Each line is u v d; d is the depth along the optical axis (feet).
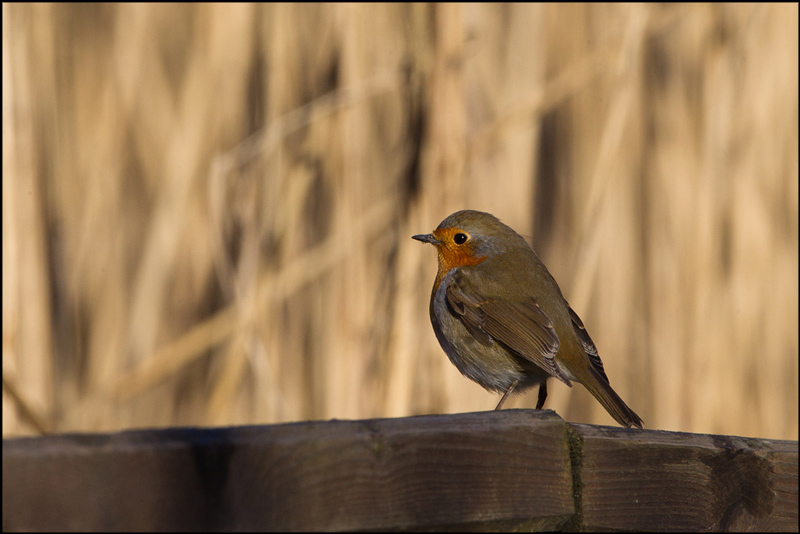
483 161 37.76
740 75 39.40
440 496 13.24
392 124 35.37
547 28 40.50
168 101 36.83
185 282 36.22
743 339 38.50
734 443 15.56
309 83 35.70
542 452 14.14
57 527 11.09
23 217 28.45
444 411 30.81
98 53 36.32
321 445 12.50
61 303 35.27
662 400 38.68
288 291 32.07
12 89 27.71
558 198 41.22
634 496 14.76
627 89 33.40
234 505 11.91
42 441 11.59
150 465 11.54
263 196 34.63
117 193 36.14
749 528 15.21
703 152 38.86
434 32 29.71
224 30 35.60
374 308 30.89
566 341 25.93
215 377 34.91
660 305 39.06
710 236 38.40
